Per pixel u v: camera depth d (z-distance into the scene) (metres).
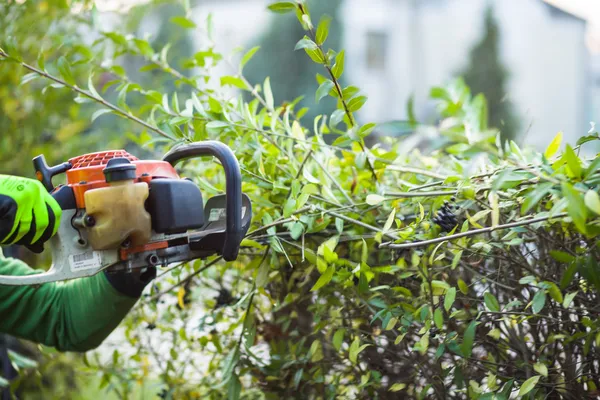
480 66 14.48
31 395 2.73
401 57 16.69
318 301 1.65
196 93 1.91
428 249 1.45
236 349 1.69
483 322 1.41
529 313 1.35
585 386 1.52
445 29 16.39
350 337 1.64
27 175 3.25
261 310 1.89
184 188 1.25
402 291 1.45
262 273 1.62
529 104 16.30
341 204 1.66
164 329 1.99
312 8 15.45
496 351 1.54
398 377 1.68
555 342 1.46
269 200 1.70
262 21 14.21
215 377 1.97
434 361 1.61
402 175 1.75
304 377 1.70
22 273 1.70
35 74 1.82
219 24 14.86
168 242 1.29
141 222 1.22
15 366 2.28
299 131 1.69
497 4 16.17
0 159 3.23
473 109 1.06
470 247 1.47
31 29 3.15
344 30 15.86
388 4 16.62
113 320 1.62
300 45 1.42
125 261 1.25
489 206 1.41
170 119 1.72
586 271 1.21
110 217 1.21
